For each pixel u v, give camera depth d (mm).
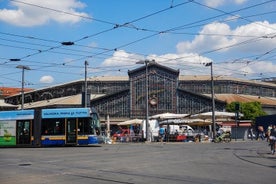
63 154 28344
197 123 59125
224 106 86188
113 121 90562
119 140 55344
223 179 14656
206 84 92625
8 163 21891
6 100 117688
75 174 16516
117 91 91250
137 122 60062
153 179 14766
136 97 90625
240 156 25531
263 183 13711
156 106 89750
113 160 22984
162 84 90000
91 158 24562
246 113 80625
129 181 14312
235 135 59656
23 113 39969
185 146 38719
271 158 24266
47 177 15664
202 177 15234
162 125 58844
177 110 89312
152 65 89750
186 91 89062
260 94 102125
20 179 15164
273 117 69562
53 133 39000
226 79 93500
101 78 97000
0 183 14203
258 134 60406
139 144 45000
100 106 92125
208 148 34750
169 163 20984
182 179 14695
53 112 39375
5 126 40188
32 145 39188
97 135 39594
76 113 39031
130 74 91125
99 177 15492
